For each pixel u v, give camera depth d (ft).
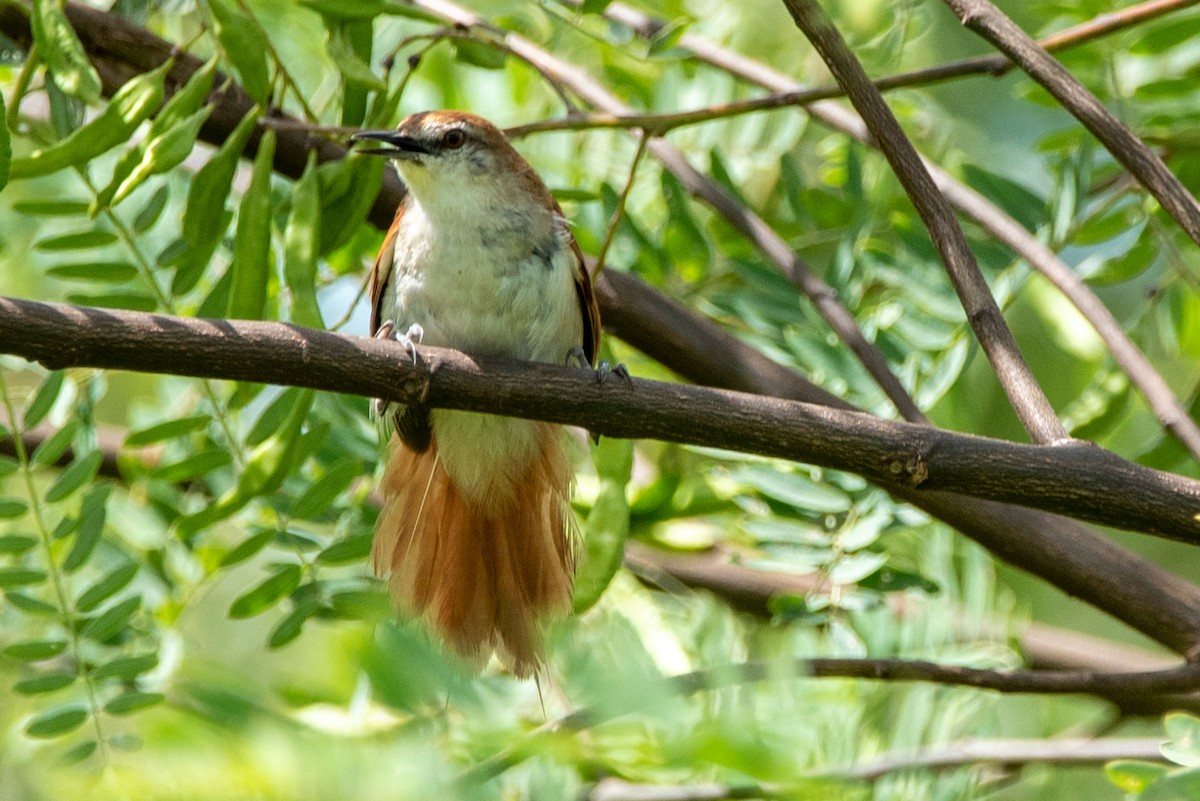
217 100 30.53
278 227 33.17
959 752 29.78
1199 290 35.12
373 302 32.94
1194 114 35.83
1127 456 37.14
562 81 34.27
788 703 17.10
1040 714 38.88
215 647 37.60
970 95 43.80
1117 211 36.32
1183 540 22.65
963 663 32.22
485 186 31.42
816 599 32.86
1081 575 30.89
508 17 40.63
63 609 28.94
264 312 30.32
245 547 30.37
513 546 31.24
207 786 12.88
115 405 46.55
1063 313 39.45
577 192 34.50
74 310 22.49
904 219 36.47
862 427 23.58
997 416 42.60
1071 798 37.93
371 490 34.50
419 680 16.16
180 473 30.17
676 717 15.16
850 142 38.65
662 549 39.14
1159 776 22.09
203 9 28.86
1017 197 35.96
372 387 24.32
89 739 29.68
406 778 13.26
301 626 29.99
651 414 24.49
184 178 37.47
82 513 28.84
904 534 36.47
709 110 29.84
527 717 28.63
